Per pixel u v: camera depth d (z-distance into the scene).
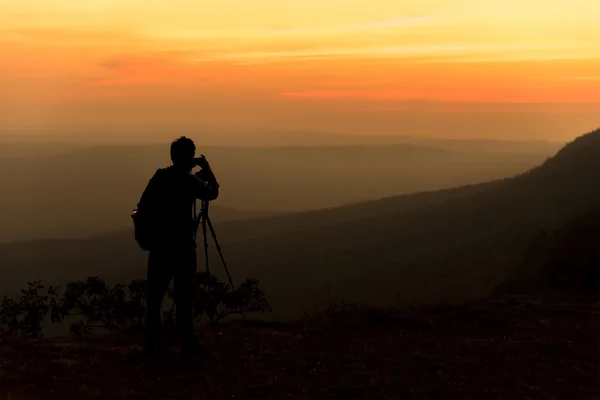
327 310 9.86
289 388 6.07
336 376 6.45
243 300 9.14
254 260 91.12
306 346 7.55
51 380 6.16
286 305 50.91
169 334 7.82
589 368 6.87
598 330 8.38
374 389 6.10
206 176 7.26
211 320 9.23
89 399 5.65
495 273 41.41
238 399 5.77
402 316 9.06
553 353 7.39
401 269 61.75
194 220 7.15
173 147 6.92
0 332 8.70
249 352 7.25
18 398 5.61
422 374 6.58
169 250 6.81
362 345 7.62
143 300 9.05
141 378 6.25
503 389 6.17
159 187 6.82
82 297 9.02
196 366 6.64
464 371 6.70
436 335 8.20
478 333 8.32
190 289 6.96
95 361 6.79
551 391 6.16
